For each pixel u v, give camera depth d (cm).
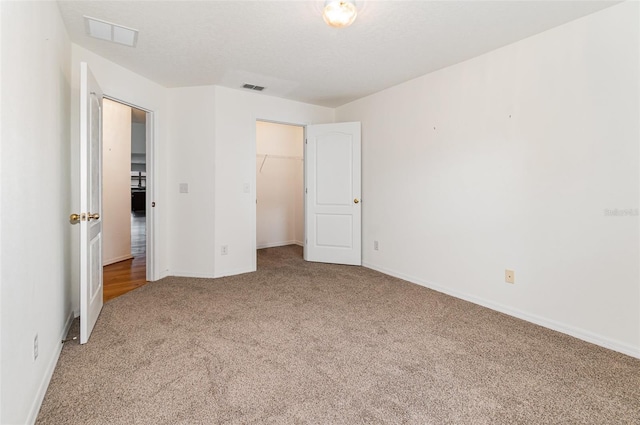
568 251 225
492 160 270
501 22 222
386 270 383
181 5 202
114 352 194
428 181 327
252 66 302
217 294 305
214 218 360
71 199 242
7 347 112
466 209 292
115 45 256
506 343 210
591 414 143
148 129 345
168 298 292
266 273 383
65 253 222
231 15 213
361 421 137
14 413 117
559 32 226
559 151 228
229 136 368
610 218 206
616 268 204
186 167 362
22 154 129
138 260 449
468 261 291
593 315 213
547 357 192
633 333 197
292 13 211
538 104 239
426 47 262
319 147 435
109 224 424
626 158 198
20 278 125
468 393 157
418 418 139
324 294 307
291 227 595
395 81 346
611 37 202
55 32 193
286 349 200
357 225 419
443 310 268
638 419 140
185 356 190
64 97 222
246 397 153
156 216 349
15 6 123
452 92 301
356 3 199
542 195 238
